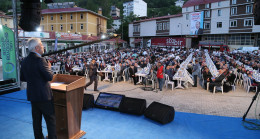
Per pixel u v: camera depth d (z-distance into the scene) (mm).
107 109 5125
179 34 40562
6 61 6848
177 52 24375
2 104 5348
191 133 3750
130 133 3674
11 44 6898
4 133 3539
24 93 6664
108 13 76500
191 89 8875
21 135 3469
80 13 39875
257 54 21719
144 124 4156
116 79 11102
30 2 4520
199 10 37438
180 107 5973
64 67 12445
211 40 38688
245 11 32250
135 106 4719
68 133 2994
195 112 5445
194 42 41656
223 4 34562
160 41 26812
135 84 9898
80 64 13203
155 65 10477
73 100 3055
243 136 3656
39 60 2418
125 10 110688
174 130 3877
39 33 19312
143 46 49094
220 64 11539
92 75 7969
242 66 10414
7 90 6750
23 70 2465
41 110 2535
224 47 33000
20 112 4711
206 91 8438
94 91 8195
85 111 4953
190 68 11773
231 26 34344
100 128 3873
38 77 2416
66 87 2734
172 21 41500
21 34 16828
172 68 10133
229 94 7863
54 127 2617
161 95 7684
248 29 32312
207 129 3965
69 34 24375
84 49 30938
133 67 10047
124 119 4434
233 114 5254
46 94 2475
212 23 36562
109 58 17547
